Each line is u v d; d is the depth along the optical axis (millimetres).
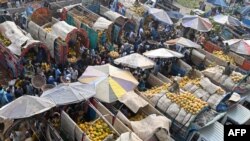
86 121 20406
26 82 22375
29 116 16562
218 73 25047
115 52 28531
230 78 24562
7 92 21516
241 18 39594
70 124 18547
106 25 29781
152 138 18656
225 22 34250
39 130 18422
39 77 23062
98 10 35438
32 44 24219
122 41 31531
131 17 33594
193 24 31906
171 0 43719
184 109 20281
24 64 24281
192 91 22672
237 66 28656
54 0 35906
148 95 21938
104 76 21297
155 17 33156
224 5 39938
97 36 28891
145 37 32656
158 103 21078
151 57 25188
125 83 21297
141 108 21078
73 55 27438
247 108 24812
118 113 19719
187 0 45219
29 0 35625
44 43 26500
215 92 22344
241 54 29828
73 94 18922
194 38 33594
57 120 19719
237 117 21906
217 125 20391
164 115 20750
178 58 27375
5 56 25000
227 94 21938
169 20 33594
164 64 27359
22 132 18219
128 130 18297
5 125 18641
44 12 30562
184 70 26906
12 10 32438
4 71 25719
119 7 36125
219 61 28312
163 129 18500
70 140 19188
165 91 21906
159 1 39750
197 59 29078
